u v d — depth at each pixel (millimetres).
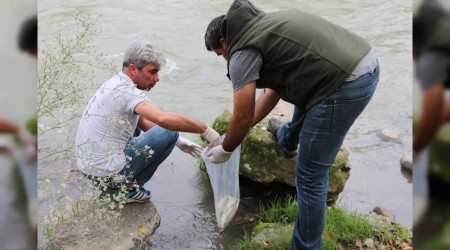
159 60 3117
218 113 4695
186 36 6324
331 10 7297
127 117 3027
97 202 2811
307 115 2504
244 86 2465
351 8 7375
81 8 7039
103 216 3072
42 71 3051
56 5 7105
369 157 4086
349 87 2400
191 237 3170
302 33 2418
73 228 2994
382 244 2990
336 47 2416
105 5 7188
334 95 2402
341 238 3033
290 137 3297
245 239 3062
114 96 3025
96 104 3100
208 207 3475
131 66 3102
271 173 3496
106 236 3000
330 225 3092
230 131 2639
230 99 4957
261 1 7547
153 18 6832
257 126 3598
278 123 3479
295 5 7449
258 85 2580
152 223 3225
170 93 5012
